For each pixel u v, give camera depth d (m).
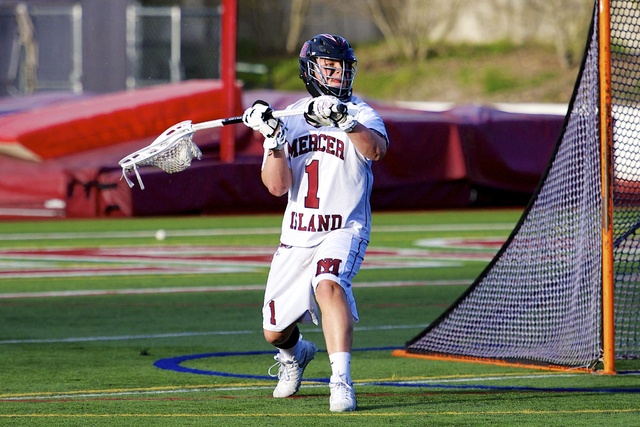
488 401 15.95
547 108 99.62
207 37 110.12
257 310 28.08
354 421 14.27
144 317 26.80
